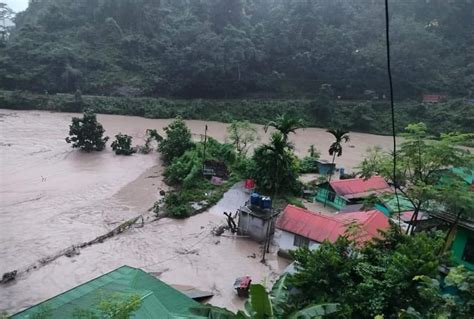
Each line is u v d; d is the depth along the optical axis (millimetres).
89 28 85000
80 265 21203
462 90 82500
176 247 24047
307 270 12938
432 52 84438
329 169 42500
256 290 10031
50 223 26000
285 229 22969
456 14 92625
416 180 16781
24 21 103312
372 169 31109
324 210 31188
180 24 89875
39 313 12094
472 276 9531
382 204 25969
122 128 60812
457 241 15164
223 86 82375
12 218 26203
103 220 27172
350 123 75312
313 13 90562
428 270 10625
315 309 10383
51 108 68938
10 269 20344
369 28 90812
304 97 85312
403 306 10680
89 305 12492
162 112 72875
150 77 79875
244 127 48719
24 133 50469
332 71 85188
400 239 14156
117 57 82562
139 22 87375
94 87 77250
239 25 92562
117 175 37438
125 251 23109
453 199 14445
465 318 9102
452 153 16203
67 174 36375
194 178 35062
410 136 17266
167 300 14359
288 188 34344
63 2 91812
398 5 96500
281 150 33094
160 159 44312
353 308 11227
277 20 93250
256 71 86250
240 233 26266
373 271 12102
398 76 83375
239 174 38875
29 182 33281
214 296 19188
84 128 43562
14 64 73750
